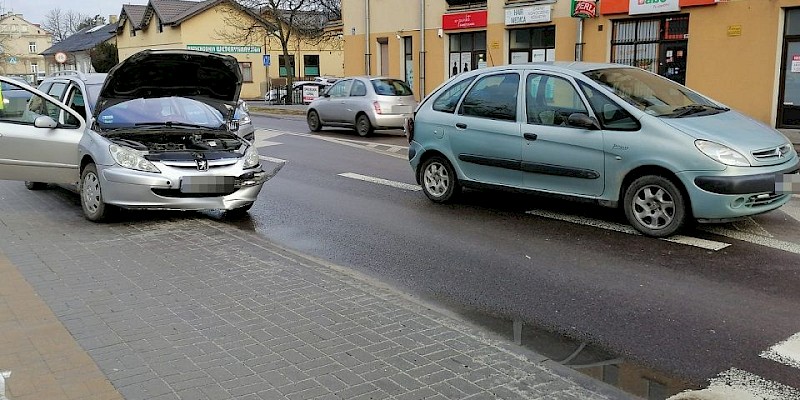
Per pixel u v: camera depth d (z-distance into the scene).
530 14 23.56
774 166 7.10
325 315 5.09
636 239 7.48
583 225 8.17
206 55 8.86
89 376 4.04
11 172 8.88
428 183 9.75
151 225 8.05
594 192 7.91
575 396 3.87
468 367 4.22
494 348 4.53
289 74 38.78
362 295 5.55
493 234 7.90
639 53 21.19
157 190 7.87
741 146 7.07
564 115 8.13
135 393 3.83
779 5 17.88
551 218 8.57
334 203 9.84
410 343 4.58
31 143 8.79
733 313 5.35
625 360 4.59
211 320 4.96
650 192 7.49
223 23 52.59
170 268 6.25
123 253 6.75
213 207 8.12
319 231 8.24
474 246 7.44
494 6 24.88
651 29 20.81
